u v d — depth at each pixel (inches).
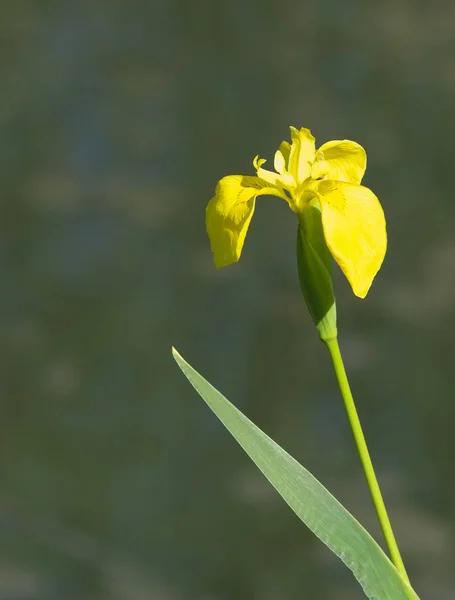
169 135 180.5
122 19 193.6
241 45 191.0
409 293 158.2
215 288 159.6
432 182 172.4
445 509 135.6
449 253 162.7
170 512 136.8
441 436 143.1
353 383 148.7
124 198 171.3
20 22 192.9
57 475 141.6
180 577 130.6
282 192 54.1
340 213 52.9
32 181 175.6
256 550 131.6
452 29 189.9
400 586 52.6
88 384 151.1
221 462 140.5
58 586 129.6
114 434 144.9
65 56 190.1
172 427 144.9
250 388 149.8
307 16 193.6
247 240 164.1
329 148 54.9
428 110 180.5
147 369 152.2
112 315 158.1
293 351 152.5
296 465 53.0
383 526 52.7
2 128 182.2
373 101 183.6
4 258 166.2
